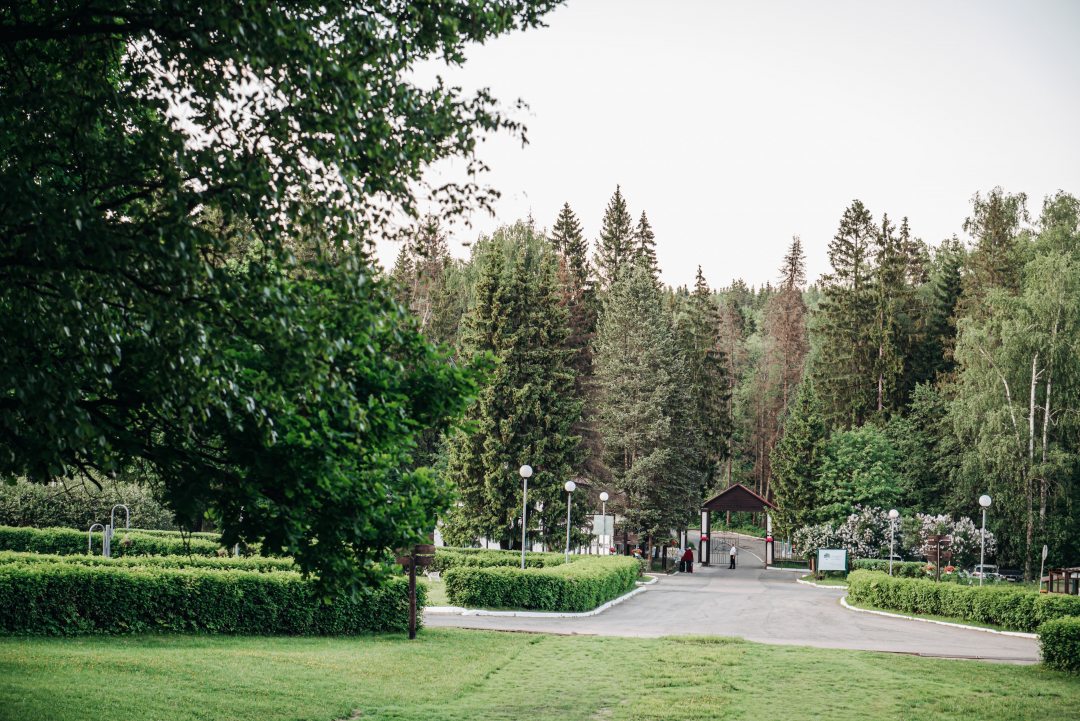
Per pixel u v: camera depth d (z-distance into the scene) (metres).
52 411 7.77
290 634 20.05
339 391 9.23
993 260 70.00
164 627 18.83
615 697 15.05
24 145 8.68
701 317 85.69
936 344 75.94
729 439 93.19
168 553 36.84
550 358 49.16
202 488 9.93
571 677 16.70
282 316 8.58
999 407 49.81
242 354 9.40
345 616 20.53
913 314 78.50
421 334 11.34
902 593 32.34
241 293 8.61
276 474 9.62
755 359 110.56
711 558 70.69
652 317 61.31
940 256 91.12
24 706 11.12
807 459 65.06
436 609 26.83
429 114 9.84
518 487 47.06
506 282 49.16
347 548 11.05
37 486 43.28
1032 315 49.88
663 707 14.30
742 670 17.78
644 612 30.69
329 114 8.98
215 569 22.45
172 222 8.21
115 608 18.20
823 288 86.38
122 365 9.28
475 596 27.67
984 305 60.16
